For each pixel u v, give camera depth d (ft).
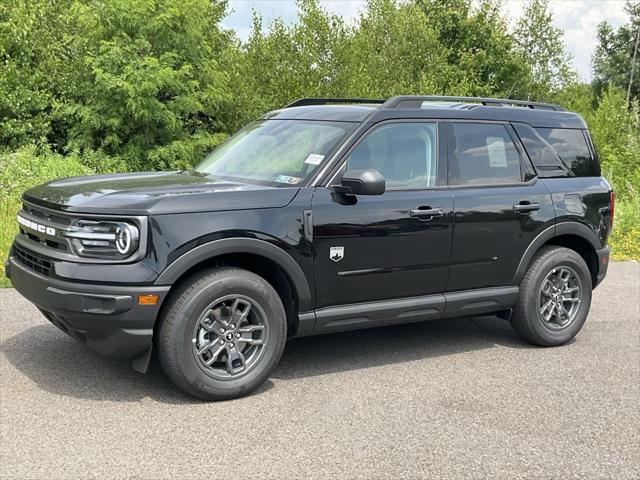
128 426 13.03
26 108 62.13
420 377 16.55
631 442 13.25
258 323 14.74
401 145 16.66
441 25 126.72
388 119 16.56
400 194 16.30
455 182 17.33
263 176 16.06
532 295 18.72
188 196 13.93
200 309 13.85
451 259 17.15
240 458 11.94
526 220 18.28
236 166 16.98
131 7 64.85
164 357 13.82
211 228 13.80
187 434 12.81
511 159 18.56
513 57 127.44
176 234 13.50
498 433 13.43
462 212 17.10
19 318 19.54
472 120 17.99
